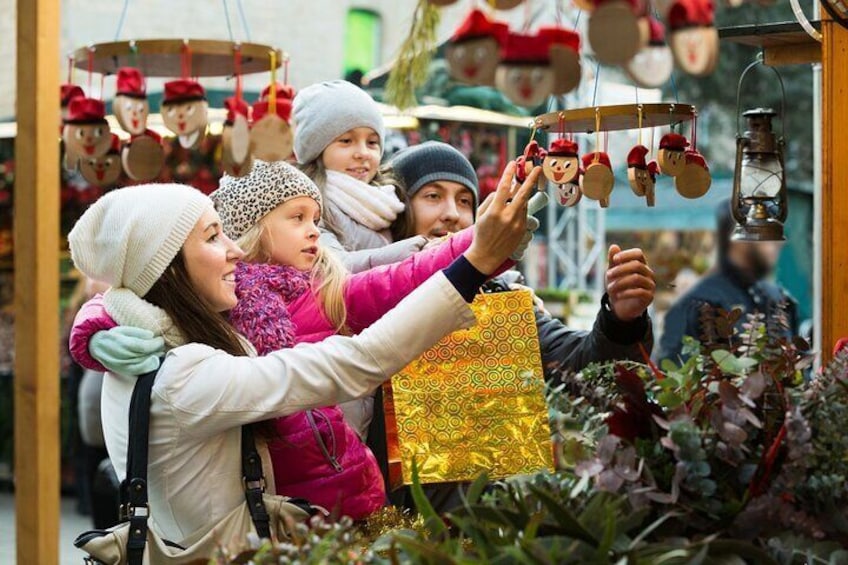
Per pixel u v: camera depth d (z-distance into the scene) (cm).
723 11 1409
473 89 830
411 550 221
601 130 353
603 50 229
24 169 266
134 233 309
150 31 1268
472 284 297
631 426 269
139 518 296
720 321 291
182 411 299
